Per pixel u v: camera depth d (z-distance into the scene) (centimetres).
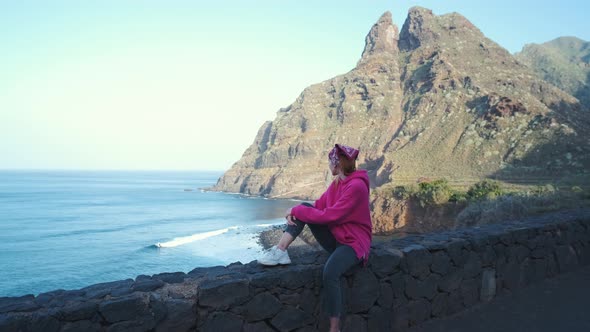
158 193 17700
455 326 428
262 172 18362
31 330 231
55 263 4634
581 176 7231
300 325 338
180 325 281
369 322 385
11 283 3850
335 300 329
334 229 346
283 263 346
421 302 431
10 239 6194
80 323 247
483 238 505
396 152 13375
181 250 5316
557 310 475
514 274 547
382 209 5894
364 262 359
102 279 4003
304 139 18162
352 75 19825
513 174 9244
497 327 426
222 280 306
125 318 260
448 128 13150
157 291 294
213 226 8081
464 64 17238
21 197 14212
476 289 495
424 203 5378
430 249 443
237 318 306
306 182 16325
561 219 673
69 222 8244
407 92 17725
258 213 10706
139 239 6306
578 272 636
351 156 351
